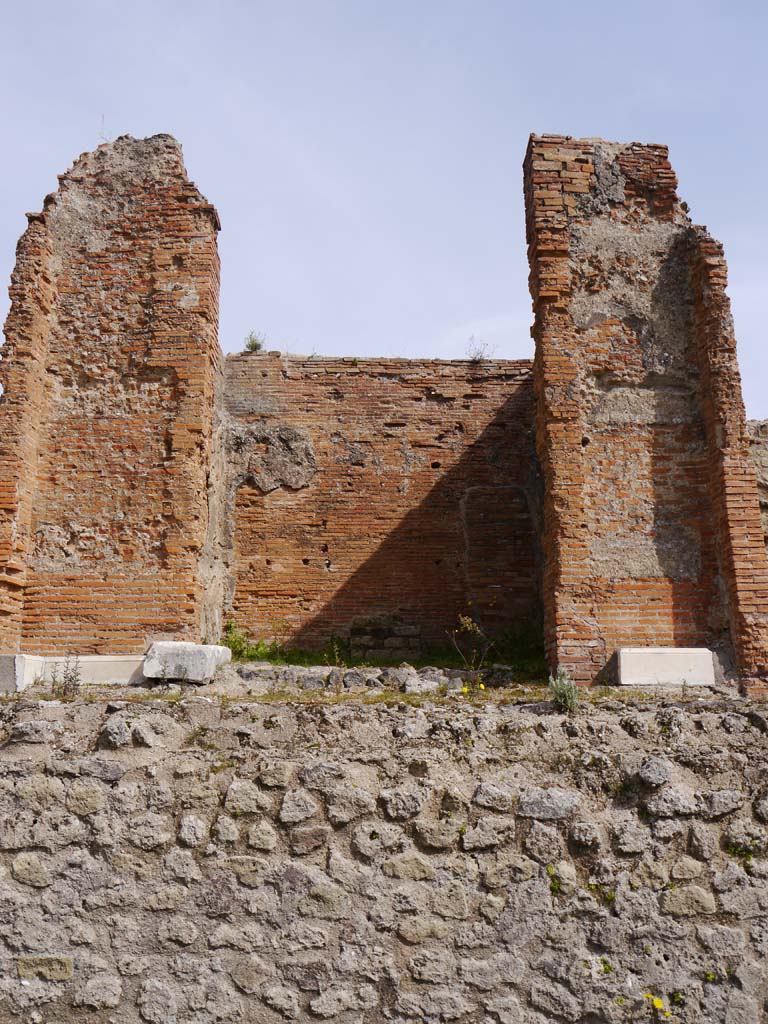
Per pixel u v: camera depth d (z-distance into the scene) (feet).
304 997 19.34
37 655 31.45
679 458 32.07
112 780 21.12
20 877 20.27
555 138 34.68
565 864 20.45
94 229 36.19
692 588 30.68
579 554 30.63
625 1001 19.40
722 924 20.21
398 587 42.37
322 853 20.47
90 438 34.17
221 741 21.79
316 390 44.91
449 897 20.10
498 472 44.09
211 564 37.70
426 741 21.81
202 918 19.92
